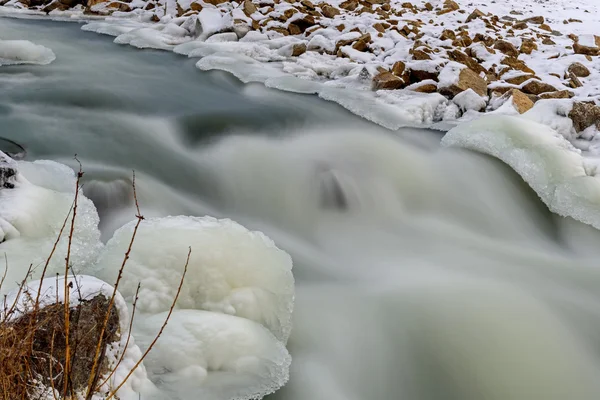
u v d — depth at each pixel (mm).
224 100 7578
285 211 5605
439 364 3850
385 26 10289
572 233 5414
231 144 6355
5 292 3221
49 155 5676
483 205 5770
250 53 9156
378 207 5703
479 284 4645
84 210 4297
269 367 3258
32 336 2406
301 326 4027
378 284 4613
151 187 5422
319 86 7852
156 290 3402
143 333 3145
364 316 4188
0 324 2357
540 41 10930
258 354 3252
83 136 6211
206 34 9867
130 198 5133
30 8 11500
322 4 11461
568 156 5734
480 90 7691
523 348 3988
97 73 8234
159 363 3020
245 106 7391
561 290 4688
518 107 6980
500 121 6258
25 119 6438
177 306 3420
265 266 3789
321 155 6191
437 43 9484
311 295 4398
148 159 5930
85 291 2730
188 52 9242
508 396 3658
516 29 12148
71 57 8867
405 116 6992
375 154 6254
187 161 6012
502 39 10273
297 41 9586
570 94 7633
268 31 10055
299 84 7926
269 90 7918
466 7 14477
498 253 5219
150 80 8141
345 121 7020
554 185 5625
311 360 3734
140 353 2885
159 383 2947
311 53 9109
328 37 9742
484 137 6219
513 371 3818
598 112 6543
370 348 3910
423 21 11734
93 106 7031
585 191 5422
